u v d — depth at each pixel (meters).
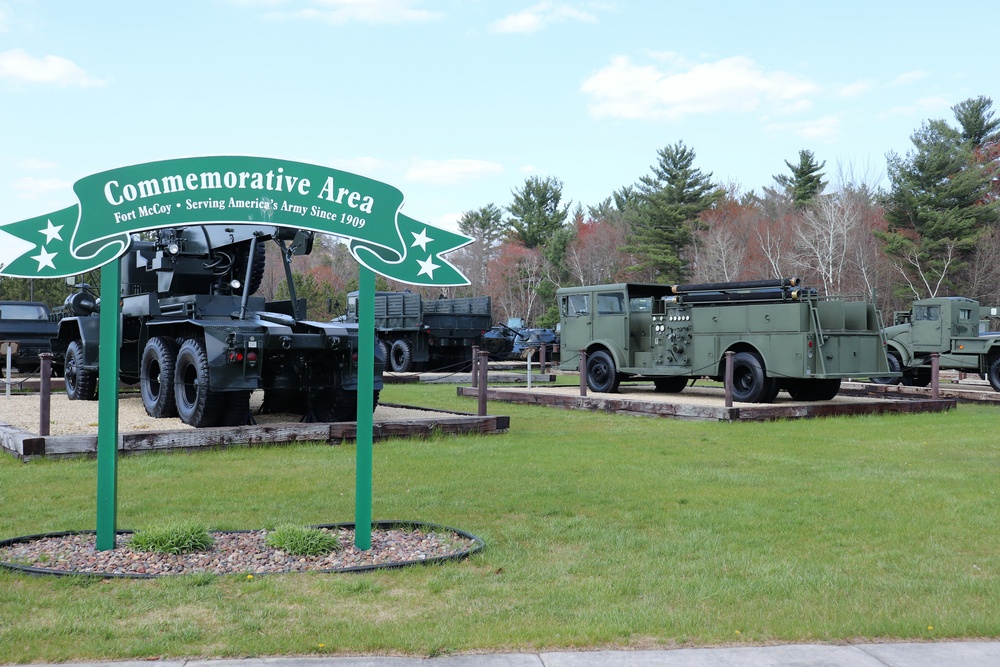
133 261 12.94
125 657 3.94
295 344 10.65
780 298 14.84
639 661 3.91
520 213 68.25
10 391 16.70
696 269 50.53
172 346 11.77
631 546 5.89
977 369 21.30
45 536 5.97
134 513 6.73
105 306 5.69
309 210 5.85
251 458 9.25
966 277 44.62
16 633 4.20
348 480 8.08
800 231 47.72
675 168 53.00
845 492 7.73
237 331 10.43
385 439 10.76
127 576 5.06
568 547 5.88
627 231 64.88
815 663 3.89
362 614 4.52
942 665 3.88
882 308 46.47
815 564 5.46
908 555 5.70
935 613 4.52
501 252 67.38
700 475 8.51
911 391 18.20
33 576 5.11
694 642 4.15
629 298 17.73
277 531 5.76
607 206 82.44
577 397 15.41
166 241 11.73
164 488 7.65
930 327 21.95
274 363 11.12
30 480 7.92
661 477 8.39
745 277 50.19
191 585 4.96
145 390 12.20
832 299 18.11
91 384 14.85
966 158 45.28
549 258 61.88
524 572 5.26
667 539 6.07
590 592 4.89
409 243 5.91
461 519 6.64
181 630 4.25
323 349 10.91
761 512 6.89
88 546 5.74
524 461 9.28
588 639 4.16
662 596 4.82
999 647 4.11
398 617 4.48
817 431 12.13
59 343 15.98
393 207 5.90
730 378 13.70
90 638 4.16
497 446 10.39
